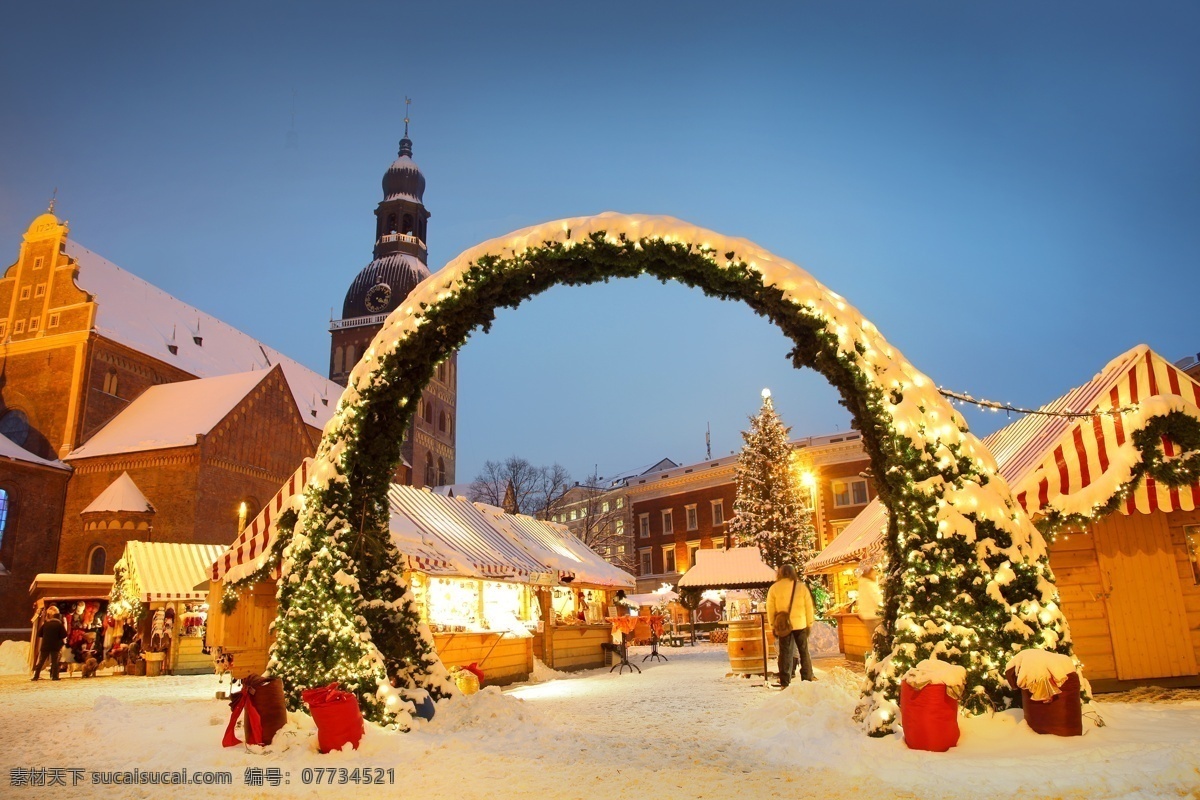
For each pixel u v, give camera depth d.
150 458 41.69
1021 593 7.96
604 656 22.92
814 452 55.88
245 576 13.02
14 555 40.28
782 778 6.33
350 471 9.97
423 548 14.79
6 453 40.56
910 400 8.45
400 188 91.44
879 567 9.19
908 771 6.14
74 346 46.12
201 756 7.41
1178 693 10.36
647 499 68.62
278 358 67.75
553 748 7.88
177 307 59.34
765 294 8.91
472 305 10.12
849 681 12.14
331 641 9.18
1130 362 10.96
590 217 9.68
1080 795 5.35
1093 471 10.42
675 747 7.91
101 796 6.21
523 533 23.23
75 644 25.38
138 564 24.70
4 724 11.56
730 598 37.66
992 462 8.48
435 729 8.86
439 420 89.19
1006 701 7.59
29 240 49.22
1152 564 11.05
